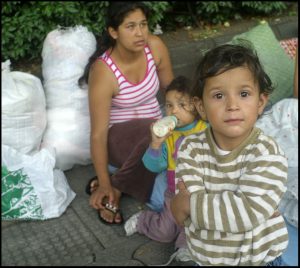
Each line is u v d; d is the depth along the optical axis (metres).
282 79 3.12
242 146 1.32
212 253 1.41
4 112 2.43
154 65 2.62
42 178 2.38
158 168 2.17
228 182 1.34
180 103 2.06
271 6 4.28
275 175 1.26
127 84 2.49
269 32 3.21
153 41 2.64
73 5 3.22
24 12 3.22
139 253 2.16
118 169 2.61
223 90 1.25
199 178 1.36
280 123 2.55
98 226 2.34
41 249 2.20
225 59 1.26
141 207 2.49
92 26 3.31
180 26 4.18
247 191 1.27
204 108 1.33
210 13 4.21
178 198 1.37
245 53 1.29
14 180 2.36
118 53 2.44
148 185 2.39
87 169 2.83
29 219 2.37
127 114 2.62
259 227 1.37
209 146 1.37
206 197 1.29
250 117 1.26
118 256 2.15
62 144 2.68
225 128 1.26
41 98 2.62
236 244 1.38
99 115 2.43
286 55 3.23
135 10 2.29
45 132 2.71
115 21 2.31
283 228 1.40
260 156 1.29
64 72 2.66
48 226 2.35
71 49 2.71
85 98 2.69
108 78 2.43
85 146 2.74
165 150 2.12
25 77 2.61
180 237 2.05
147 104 2.67
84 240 2.25
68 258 2.14
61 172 2.59
